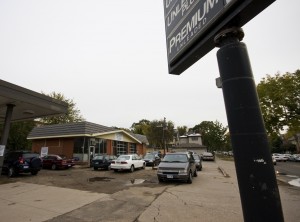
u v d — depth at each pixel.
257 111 2.11
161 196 9.05
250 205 1.94
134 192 9.86
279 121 26.98
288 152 72.19
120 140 34.62
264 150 2.01
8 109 12.34
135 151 41.03
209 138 67.81
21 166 15.04
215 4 2.48
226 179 14.83
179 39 3.24
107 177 15.39
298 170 24.91
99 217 6.36
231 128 2.16
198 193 9.76
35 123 40.50
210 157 42.91
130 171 19.09
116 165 18.72
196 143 70.25
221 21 2.44
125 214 6.63
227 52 2.32
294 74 26.23
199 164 21.28
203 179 14.70
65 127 27.88
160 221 6.04
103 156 20.98
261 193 1.92
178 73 3.58
